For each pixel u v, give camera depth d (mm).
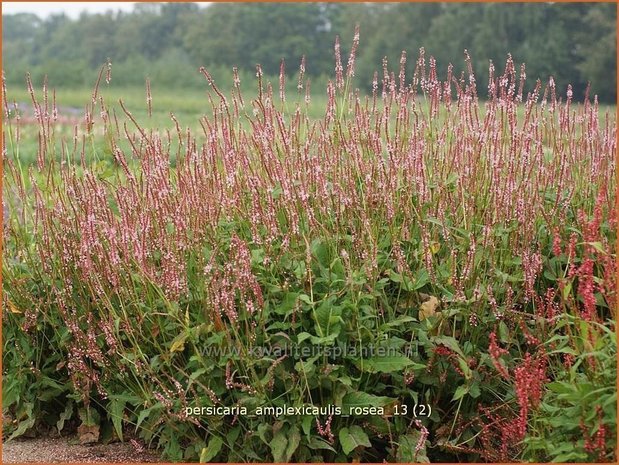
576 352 3652
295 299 4000
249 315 4012
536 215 4754
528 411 4020
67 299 4699
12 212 5047
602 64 38531
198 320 4191
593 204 5012
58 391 4809
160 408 4293
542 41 40000
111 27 64500
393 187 4602
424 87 4977
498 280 4488
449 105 4898
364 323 4074
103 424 4836
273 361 3936
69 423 4996
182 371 4043
